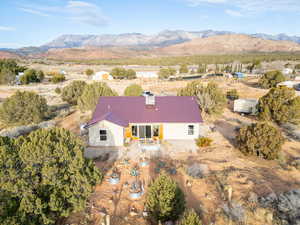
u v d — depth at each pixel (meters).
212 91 31.75
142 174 16.59
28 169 10.36
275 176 15.93
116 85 71.50
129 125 24.09
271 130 19.23
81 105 32.94
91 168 12.59
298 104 28.03
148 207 11.20
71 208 11.00
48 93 59.31
